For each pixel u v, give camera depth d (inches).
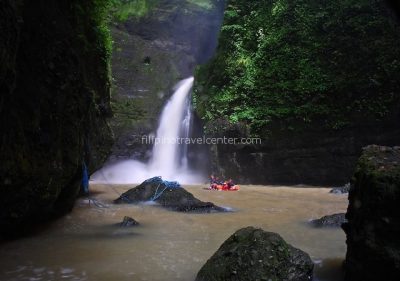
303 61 852.6
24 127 275.4
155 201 488.7
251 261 198.5
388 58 764.6
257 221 379.9
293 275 199.9
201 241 296.7
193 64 1337.4
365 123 762.8
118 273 220.2
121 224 354.6
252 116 856.3
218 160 898.1
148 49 1272.1
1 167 247.4
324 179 792.3
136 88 1179.3
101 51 537.6
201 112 973.2
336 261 246.8
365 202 189.9
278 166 827.4
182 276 216.2
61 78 322.0
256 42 943.0
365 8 816.9
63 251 266.1
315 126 799.7
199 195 612.7
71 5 398.3
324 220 357.4
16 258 248.2
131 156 1069.1
